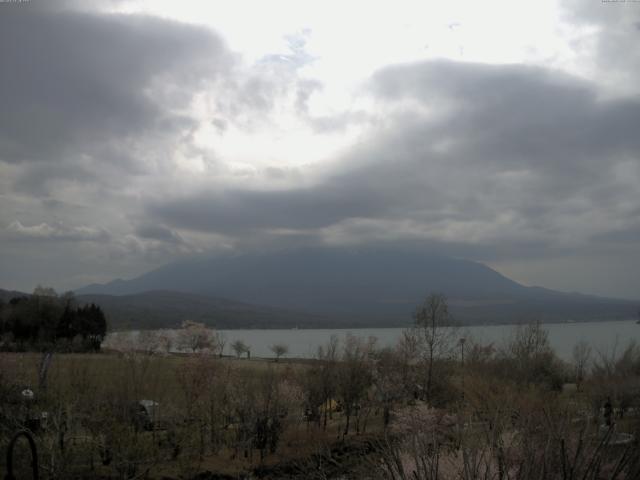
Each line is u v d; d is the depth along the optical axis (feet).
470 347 163.53
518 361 143.64
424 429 48.01
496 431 40.68
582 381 163.53
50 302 312.91
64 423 85.76
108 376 108.68
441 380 130.72
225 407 113.80
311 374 136.05
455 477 37.22
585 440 37.58
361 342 186.19
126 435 86.22
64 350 214.07
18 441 78.33
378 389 136.46
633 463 34.73
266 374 121.90
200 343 125.49
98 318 328.49
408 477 38.32
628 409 103.50
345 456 57.52
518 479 34.30
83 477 82.12
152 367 116.78
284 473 91.09
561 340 331.98
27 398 88.94
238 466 99.25
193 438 99.04
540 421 40.86
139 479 86.38
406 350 143.23
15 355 126.72
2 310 301.63
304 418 131.75
